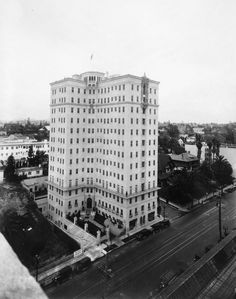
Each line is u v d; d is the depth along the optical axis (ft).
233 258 154.51
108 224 203.10
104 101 222.69
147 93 215.51
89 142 231.91
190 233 198.70
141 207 213.25
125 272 144.46
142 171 214.90
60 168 225.97
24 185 263.49
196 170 357.61
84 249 171.32
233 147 481.46
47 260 156.04
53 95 235.61
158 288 130.00
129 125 201.57
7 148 366.02
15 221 174.70
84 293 125.90
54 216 232.73
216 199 292.81
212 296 120.98
